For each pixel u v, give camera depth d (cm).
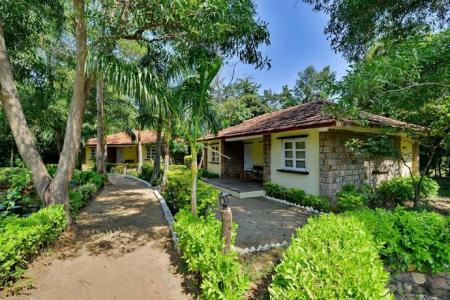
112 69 436
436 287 336
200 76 473
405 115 686
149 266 395
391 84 407
